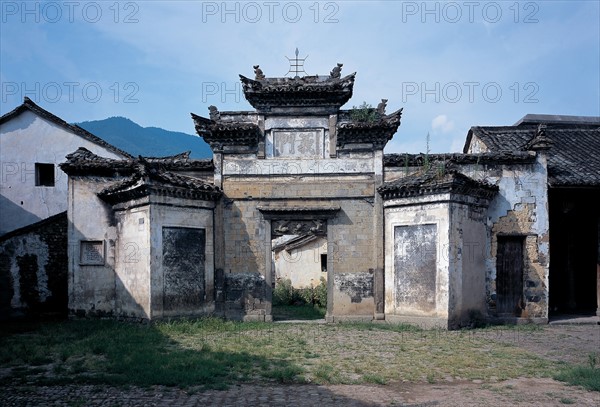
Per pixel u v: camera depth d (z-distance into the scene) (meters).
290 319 18.28
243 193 17.88
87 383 8.92
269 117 18.02
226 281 17.59
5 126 24.19
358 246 17.59
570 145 21.14
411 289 16.47
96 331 14.47
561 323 17.22
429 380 9.29
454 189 15.74
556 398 8.23
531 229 17.50
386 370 10.03
